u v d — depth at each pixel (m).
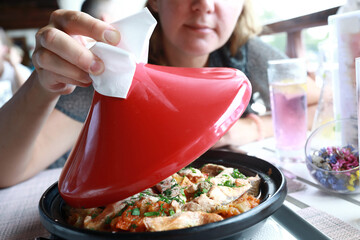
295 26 1.66
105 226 0.46
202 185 0.55
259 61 1.62
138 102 0.48
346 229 0.50
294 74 0.86
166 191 0.54
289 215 0.55
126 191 0.43
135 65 0.48
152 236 0.37
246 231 0.41
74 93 1.29
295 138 0.88
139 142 0.44
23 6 6.53
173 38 1.18
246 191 0.53
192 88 0.49
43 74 0.67
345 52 0.72
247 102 0.50
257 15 1.71
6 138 0.88
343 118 0.74
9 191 0.88
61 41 0.52
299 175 0.78
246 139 1.17
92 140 0.48
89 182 0.45
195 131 0.44
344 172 0.63
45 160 1.05
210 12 1.11
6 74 2.76
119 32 0.53
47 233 0.60
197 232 0.37
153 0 1.34
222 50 1.58
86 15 0.58
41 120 0.88
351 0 0.88
